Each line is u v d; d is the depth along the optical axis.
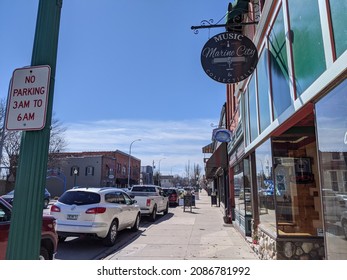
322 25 3.81
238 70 6.48
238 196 11.88
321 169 4.04
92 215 9.07
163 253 8.11
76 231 9.02
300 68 4.63
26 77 2.93
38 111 2.84
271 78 6.34
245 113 9.87
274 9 6.00
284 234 6.26
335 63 3.44
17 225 2.64
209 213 20.08
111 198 10.27
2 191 34.84
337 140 3.66
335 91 3.64
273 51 6.14
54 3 3.11
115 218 9.88
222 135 12.55
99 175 52.00
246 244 9.23
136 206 12.27
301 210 6.42
